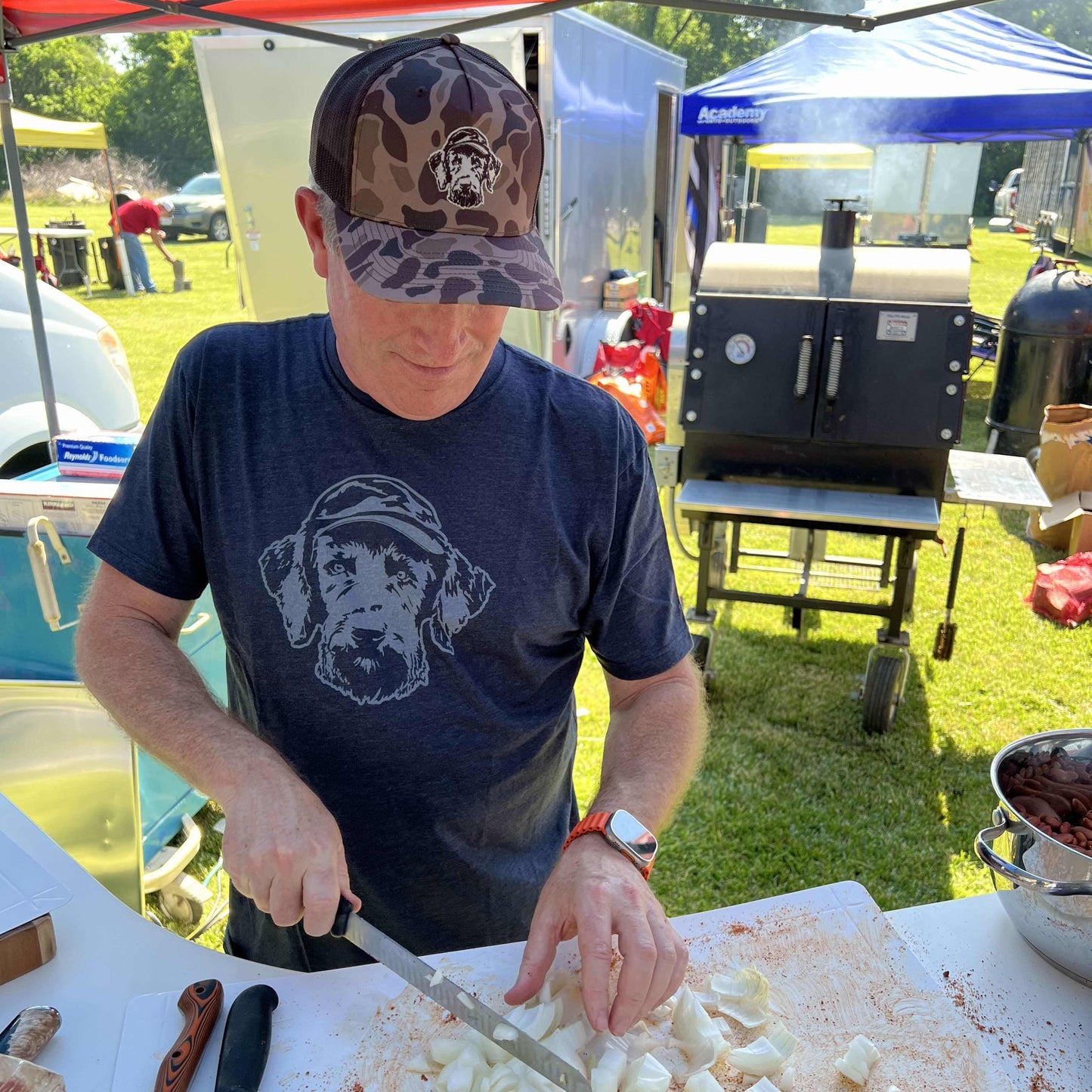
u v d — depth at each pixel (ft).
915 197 44.83
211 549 4.23
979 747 12.42
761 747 12.40
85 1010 3.63
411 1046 3.46
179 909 9.11
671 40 65.77
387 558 4.09
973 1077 3.36
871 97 19.71
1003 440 22.45
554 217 19.29
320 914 3.38
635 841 3.74
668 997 3.43
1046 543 19.03
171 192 69.56
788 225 67.05
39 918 3.82
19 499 7.89
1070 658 14.83
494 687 4.32
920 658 14.83
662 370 23.03
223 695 9.49
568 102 19.21
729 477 11.93
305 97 18.56
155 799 8.92
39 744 7.50
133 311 40.14
